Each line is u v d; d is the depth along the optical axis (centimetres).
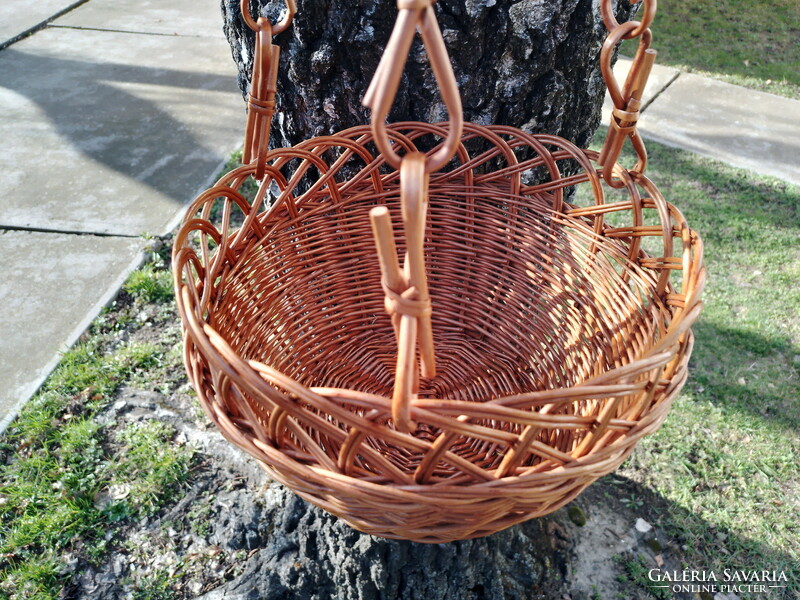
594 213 94
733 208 204
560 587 110
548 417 57
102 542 113
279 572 106
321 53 102
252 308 93
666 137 241
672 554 115
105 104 265
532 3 97
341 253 108
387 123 109
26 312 164
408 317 53
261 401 61
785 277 177
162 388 143
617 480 127
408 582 100
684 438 134
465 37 99
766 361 153
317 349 102
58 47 317
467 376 102
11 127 247
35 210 202
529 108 110
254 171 92
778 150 234
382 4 96
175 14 359
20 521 116
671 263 82
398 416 52
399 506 58
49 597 105
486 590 104
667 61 298
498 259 107
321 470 59
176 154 232
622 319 87
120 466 125
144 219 199
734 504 122
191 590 108
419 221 51
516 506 64
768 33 328
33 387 143
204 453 129
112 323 161
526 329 102
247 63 116
